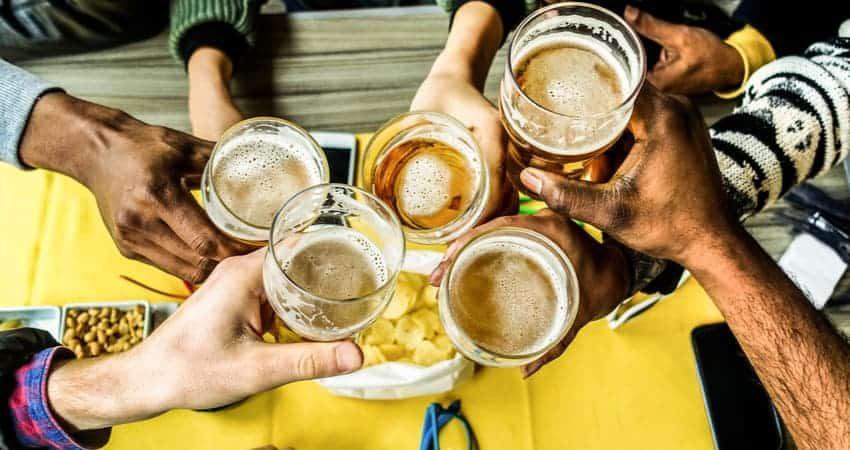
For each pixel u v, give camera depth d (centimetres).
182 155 89
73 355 87
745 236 81
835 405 79
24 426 80
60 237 111
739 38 130
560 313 76
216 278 76
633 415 102
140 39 133
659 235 77
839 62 98
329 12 132
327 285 71
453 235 75
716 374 103
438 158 79
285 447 101
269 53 129
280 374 71
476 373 104
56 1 122
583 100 76
